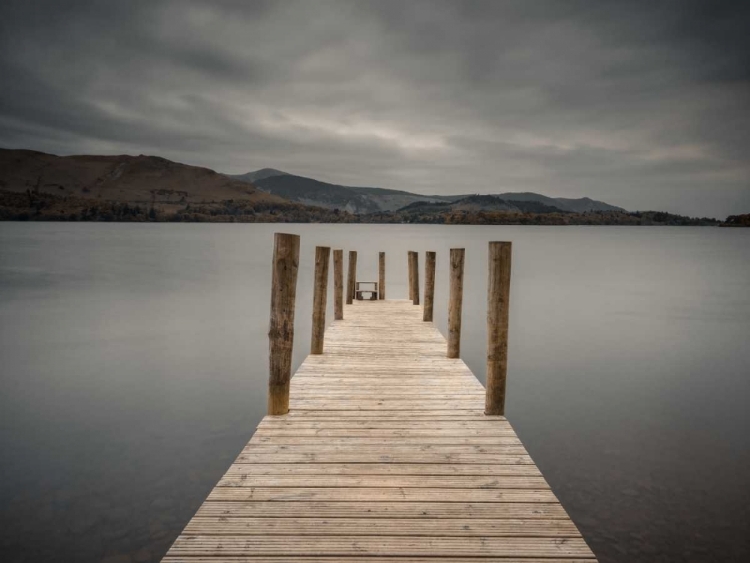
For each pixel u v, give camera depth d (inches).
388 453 156.8
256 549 108.0
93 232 3882.9
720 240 4047.7
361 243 2733.8
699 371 406.0
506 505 127.6
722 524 186.7
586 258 1941.4
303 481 137.9
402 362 273.1
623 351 481.1
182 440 262.8
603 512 195.6
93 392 343.3
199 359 437.4
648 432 276.1
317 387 225.6
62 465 233.1
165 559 104.5
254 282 1014.4
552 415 304.2
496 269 185.3
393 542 111.6
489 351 190.5
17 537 177.6
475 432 174.4
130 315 650.8
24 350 465.4
